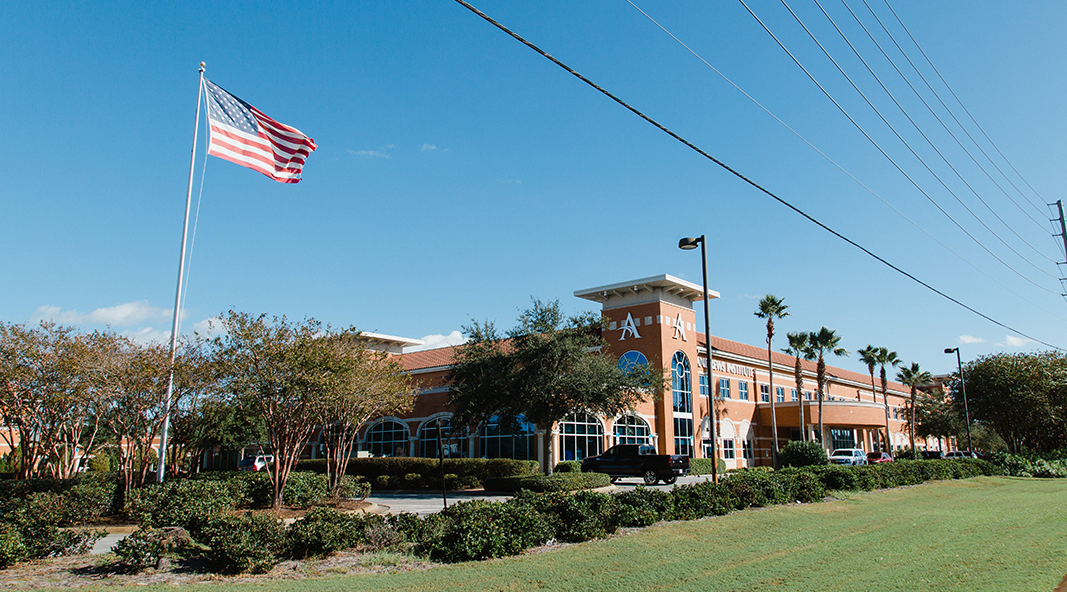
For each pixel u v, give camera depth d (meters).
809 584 9.40
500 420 31.06
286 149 20.55
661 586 9.36
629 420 41.84
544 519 12.91
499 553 11.34
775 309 48.41
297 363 17.92
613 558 11.25
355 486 22.77
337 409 21.19
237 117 19.75
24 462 20.53
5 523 10.85
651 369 33.19
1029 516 16.92
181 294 19.03
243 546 10.10
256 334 18.09
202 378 18.61
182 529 11.22
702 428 46.72
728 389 51.62
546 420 29.67
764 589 9.13
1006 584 9.05
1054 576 9.51
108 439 26.81
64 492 16.33
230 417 24.86
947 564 10.62
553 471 33.75
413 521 12.46
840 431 59.25
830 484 23.44
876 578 9.70
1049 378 43.97
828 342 51.25
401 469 34.50
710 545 12.68
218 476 22.66
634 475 30.98
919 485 27.66
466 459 33.00
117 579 9.49
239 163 19.45
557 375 29.30
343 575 9.95
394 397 23.17
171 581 9.41
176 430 21.17
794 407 53.38
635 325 45.06
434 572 10.12
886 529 14.90
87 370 16.84
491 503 13.20
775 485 19.44
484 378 30.08
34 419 20.11
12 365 17.66
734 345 57.25
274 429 18.78
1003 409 45.38
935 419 71.69
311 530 11.21
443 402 42.50
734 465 50.06
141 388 17.12
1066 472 37.16
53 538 10.93
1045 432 45.31
